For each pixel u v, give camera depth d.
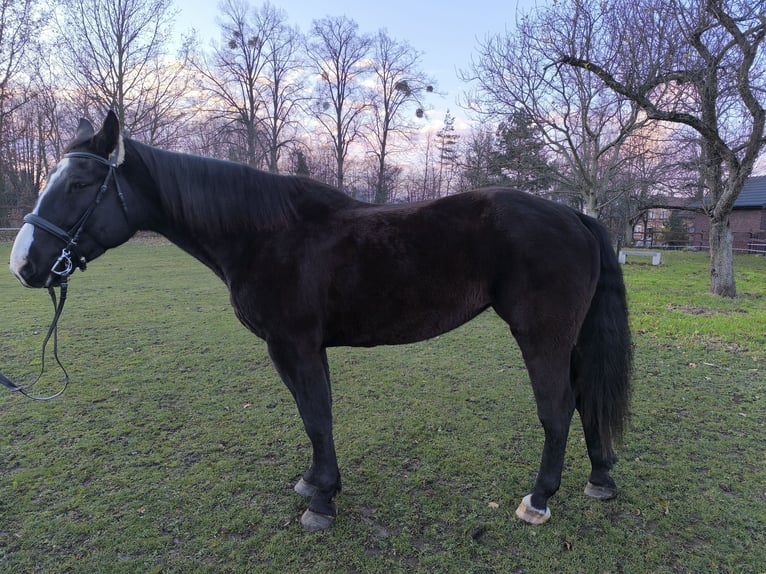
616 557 1.93
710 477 2.52
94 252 1.98
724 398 3.58
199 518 2.18
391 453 2.80
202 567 1.87
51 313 6.71
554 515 2.20
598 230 2.13
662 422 3.19
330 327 2.09
